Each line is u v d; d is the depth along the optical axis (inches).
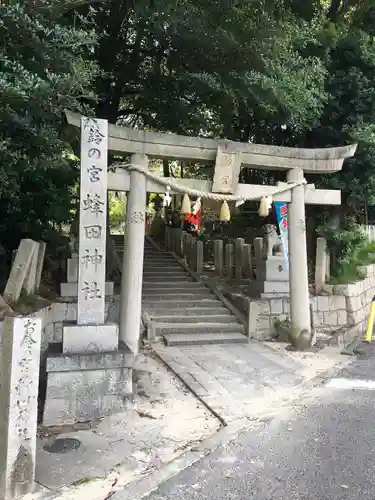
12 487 137.5
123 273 289.7
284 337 371.6
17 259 262.5
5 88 172.1
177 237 586.2
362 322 458.6
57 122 250.5
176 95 397.4
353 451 179.9
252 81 314.5
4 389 139.1
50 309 307.1
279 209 353.7
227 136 449.7
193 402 230.5
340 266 449.1
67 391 201.9
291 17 331.0
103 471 157.4
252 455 175.0
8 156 213.2
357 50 406.3
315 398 242.1
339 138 432.5
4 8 177.9
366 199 435.2
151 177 293.0
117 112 474.6
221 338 359.6
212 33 296.5
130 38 401.7
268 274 407.8
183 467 163.8
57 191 330.6
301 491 149.7
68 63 209.8
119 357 210.8
